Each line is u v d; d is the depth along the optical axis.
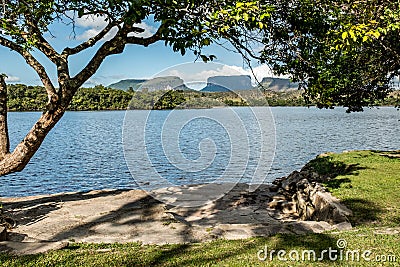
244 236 7.07
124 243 7.00
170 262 5.39
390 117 65.94
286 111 94.81
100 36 7.20
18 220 8.78
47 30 7.70
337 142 30.27
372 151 17.72
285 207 10.46
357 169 12.79
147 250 6.14
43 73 6.34
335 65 7.26
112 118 71.38
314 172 13.12
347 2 6.53
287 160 21.33
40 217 9.02
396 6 6.55
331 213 7.91
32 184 16.67
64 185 16.52
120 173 18.92
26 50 6.34
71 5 6.23
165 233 7.74
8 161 6.47
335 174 12.79
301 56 6.55
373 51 10.62
